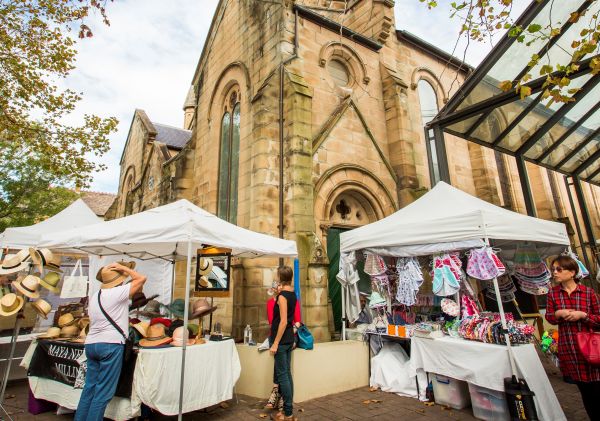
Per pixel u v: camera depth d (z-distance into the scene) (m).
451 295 6.01
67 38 10.70
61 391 5.02
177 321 5.27
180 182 13.85
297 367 5.68
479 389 4.86
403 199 10.53
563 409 5.05
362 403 5.49
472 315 5.53
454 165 13.34
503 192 14.50
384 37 12.57
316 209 8.86
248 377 6.02
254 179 9.02
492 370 4.62
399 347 6.56
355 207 10.30
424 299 7.51
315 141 9.36
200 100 14.76
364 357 6.63
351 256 7.04
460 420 4.76
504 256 7.41
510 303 8.34
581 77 7.29
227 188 11.73
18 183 16.78
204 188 12.83
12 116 11.17
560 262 3.94
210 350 4.97
